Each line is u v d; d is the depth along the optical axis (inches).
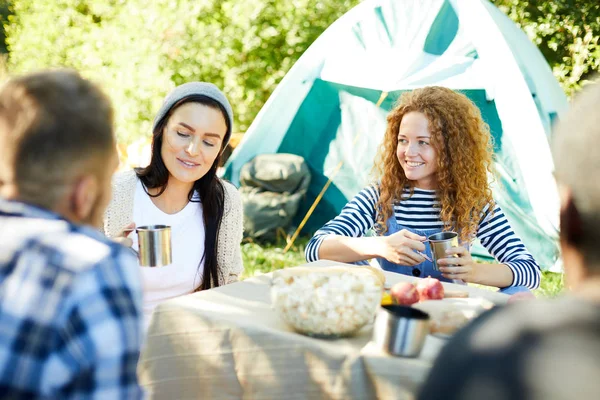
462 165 104.3
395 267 104.3
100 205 49.3
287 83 201.8
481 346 32.9
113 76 286.0
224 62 265.0
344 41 197.2
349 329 65.7
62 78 47.4
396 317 60.6
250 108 269.3
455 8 184.7
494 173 111.7
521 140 172.9
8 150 45.7
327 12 262.5
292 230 217.3
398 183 109.2
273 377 65.7
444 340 65.2
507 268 97.2
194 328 70.2
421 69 184.4
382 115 201.2
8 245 44.8
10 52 371.6
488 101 183.2
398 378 59.6
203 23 264.7
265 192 211.5
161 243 82.0
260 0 256.8
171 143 96.6
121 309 44.3
